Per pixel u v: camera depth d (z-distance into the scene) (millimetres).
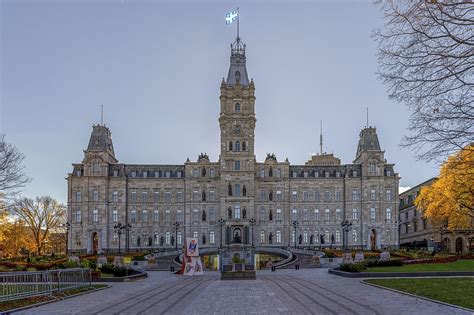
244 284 52875
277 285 50188
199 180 152875
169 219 152625
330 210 153375
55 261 89812
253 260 120875
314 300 35406
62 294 39531
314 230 152625
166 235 151875
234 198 148875
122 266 67562
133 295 41219
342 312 29125
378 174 152125
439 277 53906
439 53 22594
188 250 78812
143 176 154250
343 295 38156
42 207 144375
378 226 150000
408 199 163750
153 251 141625
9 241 137875
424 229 144875
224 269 66875
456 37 22500
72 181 149375
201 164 153500
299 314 28828
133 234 151375
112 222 150750
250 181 150000
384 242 149500
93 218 148250
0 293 36625
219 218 151000
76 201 148625
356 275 59125
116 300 37281
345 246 134750
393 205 151375
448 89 23469
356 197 153000
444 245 130750
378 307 30766
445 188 93250
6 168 65188
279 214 153250
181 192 153875
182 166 156875
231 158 150500
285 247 143375
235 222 147750
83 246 146875
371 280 50938
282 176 154250
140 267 97438
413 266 68000
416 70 23391
